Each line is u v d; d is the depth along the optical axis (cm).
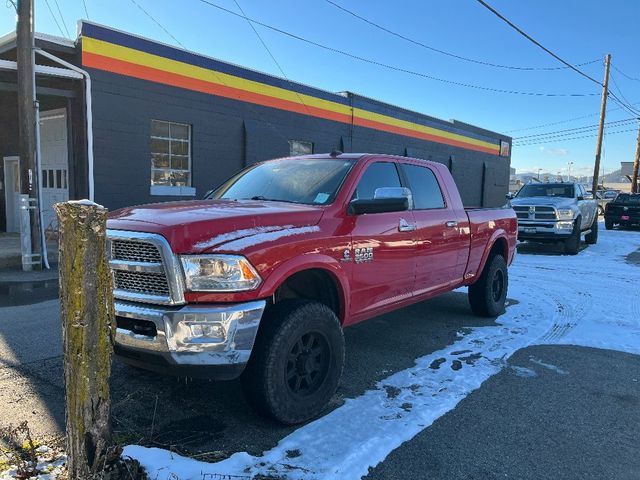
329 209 413
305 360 373
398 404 405
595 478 311
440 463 322
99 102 1195
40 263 980
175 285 322
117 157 1241
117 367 470
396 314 706
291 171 492
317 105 1841
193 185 1430
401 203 418
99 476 250
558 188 1598
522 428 371
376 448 333
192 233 329
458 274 598
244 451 328
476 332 616
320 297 428
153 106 1305
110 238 346
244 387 355
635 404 418
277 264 350
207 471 295
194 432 353
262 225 360
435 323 659
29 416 366
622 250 1595
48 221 1386
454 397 421
